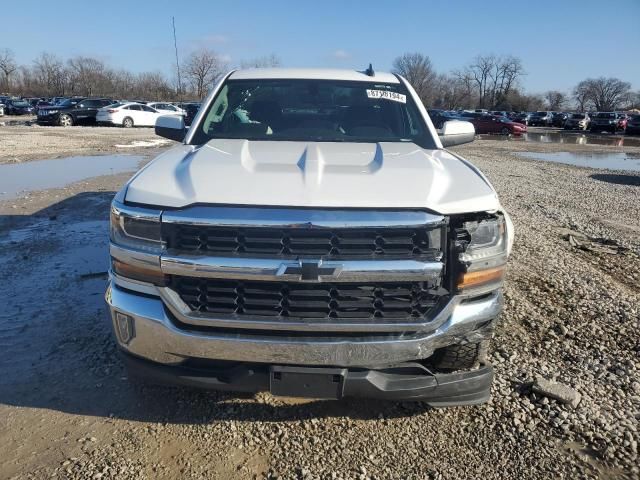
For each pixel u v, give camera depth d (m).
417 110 3.85
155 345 2.42
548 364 3.49
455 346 2.57
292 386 2.37
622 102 114.50
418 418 2.89
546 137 36.19
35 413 2.88
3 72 80.31
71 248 5.75
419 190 2.39
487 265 2.41
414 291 2.32
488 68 100.19
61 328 3.85
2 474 2.43
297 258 2.23
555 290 4.80
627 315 4.27
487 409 2.97
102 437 2.70
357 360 2.33
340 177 2.45
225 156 2.79
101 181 10.09
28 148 15.76
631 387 3.25
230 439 2.70
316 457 2.59
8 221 6.84
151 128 29.44
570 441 2.73
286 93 3.89
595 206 9.34
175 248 2.31
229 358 2.35
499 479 2.48
